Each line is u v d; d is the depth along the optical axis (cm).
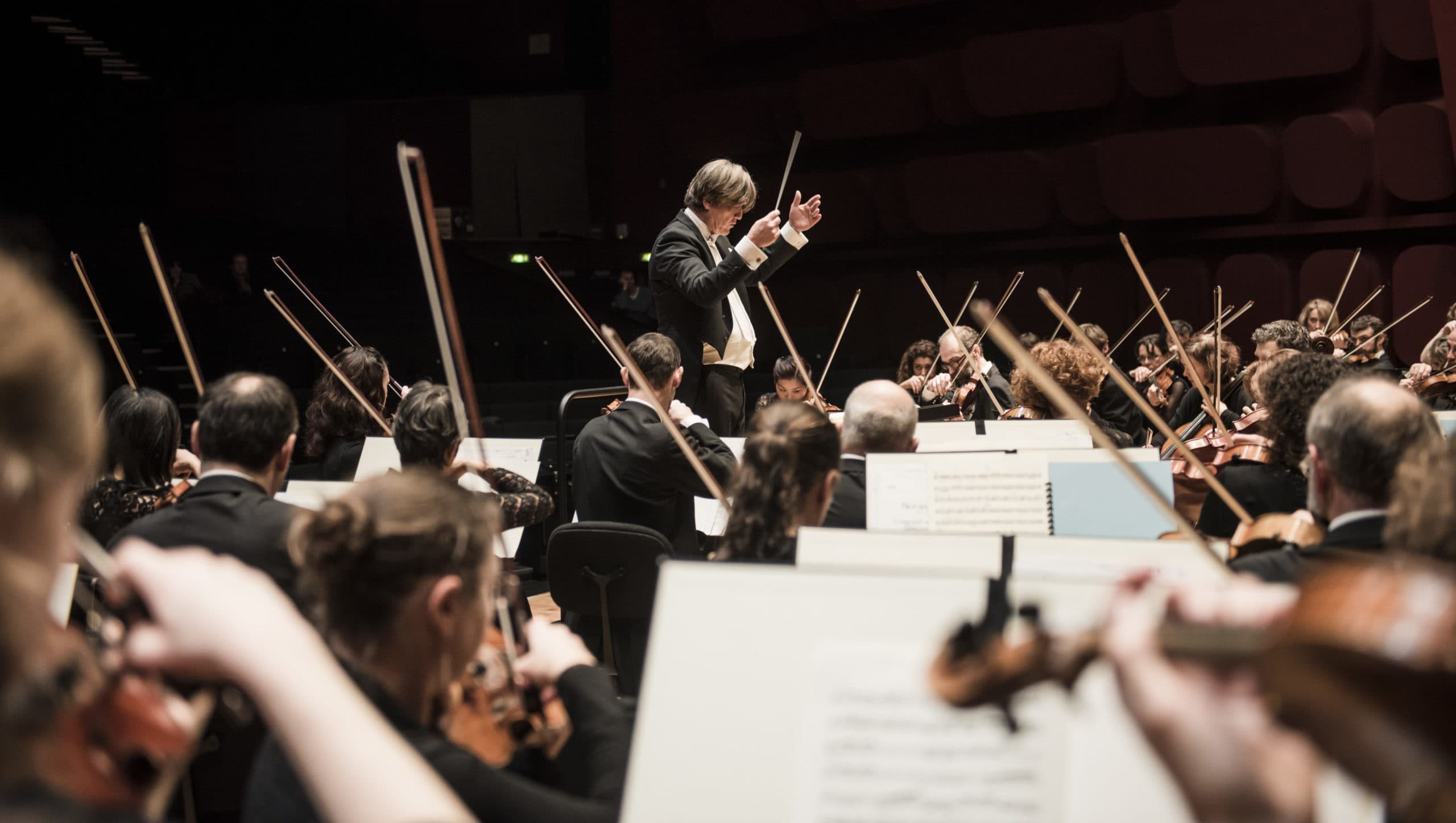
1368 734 44
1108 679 105
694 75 1299
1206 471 219
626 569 302
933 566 177
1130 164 977
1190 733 52
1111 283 1023
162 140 1496
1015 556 176
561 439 442
